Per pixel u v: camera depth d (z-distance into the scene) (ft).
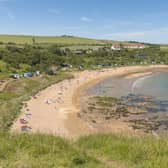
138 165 30.45
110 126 165.07
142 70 503.61
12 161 27.27
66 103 233.35
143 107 217.36
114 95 273.95
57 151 31.30
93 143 37.60
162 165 29.73
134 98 256.52
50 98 249.34
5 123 158.10
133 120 178.09
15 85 287.69
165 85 339.36
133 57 627.87
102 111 205.16
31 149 30.96
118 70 489.67
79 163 28.94
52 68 428.97
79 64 507.71
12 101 221.05
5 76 324.19
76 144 37.40
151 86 333.01
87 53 609.01
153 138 40.37
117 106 222.69
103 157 32.76
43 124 167.63
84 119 182.29
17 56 419.13
